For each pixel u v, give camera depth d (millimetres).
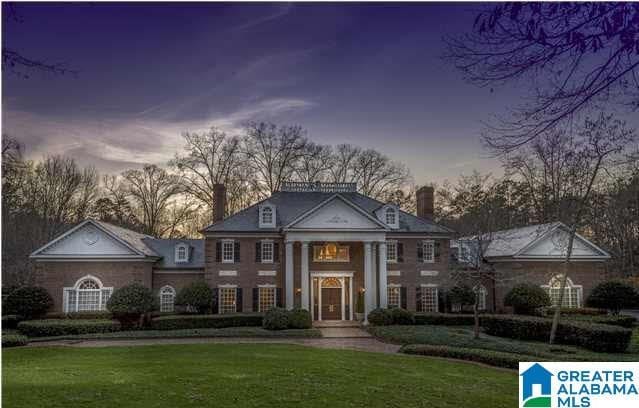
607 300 35094
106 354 20109
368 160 59281
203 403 11539
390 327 31156
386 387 13812
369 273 35469
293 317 31531
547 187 45469
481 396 12961
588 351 22016
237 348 22312
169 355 19703
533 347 22453
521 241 39281
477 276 27812
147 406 11211
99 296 35938
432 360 20047
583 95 6164
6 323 31938
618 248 47344
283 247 37531
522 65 6195
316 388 13398
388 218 38500
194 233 67125
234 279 36844
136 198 63250
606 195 41812
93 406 11156
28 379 14289
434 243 38656
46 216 51406
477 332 25484
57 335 29328
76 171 53500
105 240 36250
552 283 38406
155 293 38250
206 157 58062
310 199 40719
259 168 58500
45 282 35562
